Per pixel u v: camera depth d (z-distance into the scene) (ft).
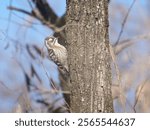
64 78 45.27
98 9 34.37
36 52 46.73
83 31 34.27
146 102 40.57
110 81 34.35
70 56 34.53
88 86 34.01
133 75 44.16
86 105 33.96
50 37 42.55
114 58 36.09
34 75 47.19
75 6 34.45
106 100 34.06
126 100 36.65
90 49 34.17
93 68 34.06
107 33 34.60
